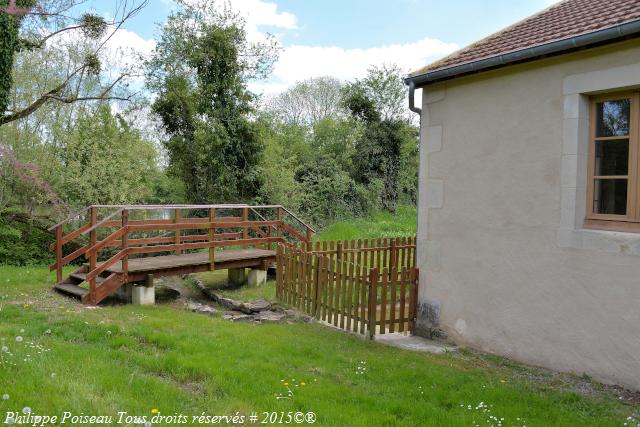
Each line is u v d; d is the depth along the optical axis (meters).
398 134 23.81
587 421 4.04
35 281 9.48
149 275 8.73
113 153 16.23
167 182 20.25
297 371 5.09
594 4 6.98
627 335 4.89
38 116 15.30
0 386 3.66
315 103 29.98
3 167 14.02
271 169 17.97
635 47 4.81
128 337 5.98
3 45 11.05
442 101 6.80
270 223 10.98
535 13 7.90
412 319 7.17
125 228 8.55
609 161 5.25
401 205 24.58
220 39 17.06
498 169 6.11
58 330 6.02
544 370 5.55
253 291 9.92
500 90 6.08
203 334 6.40
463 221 6.53
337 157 22.86
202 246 9.58
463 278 6.53
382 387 4.75
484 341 6.27
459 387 4.83
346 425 3.75
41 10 10.59
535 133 5.71
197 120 17.59
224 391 4.36
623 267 4.91
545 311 5.61
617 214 5.16
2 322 6.27
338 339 6.62
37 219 15.32
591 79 5.17
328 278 7.68
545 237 5.62
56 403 3.47
